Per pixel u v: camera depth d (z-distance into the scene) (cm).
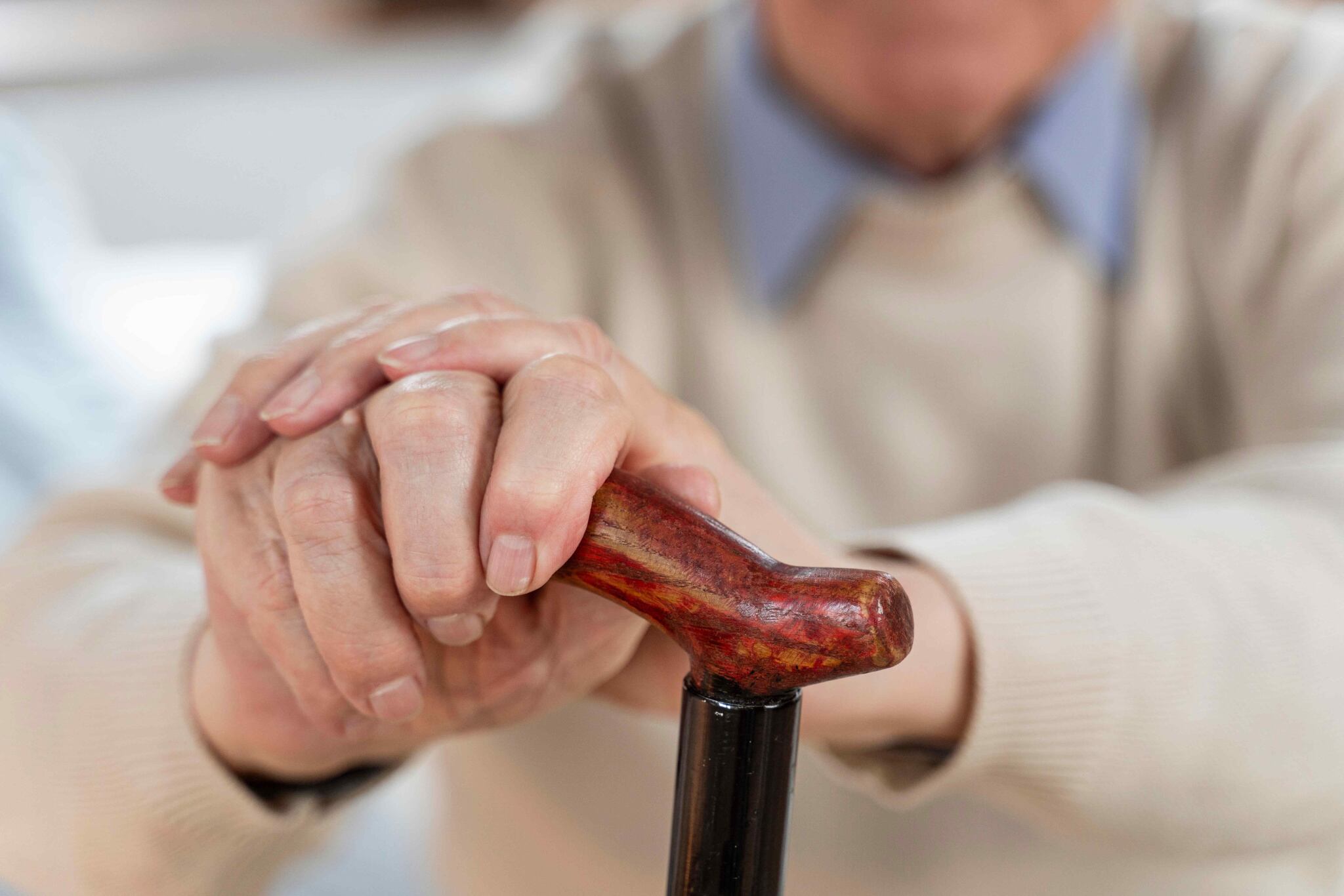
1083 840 59
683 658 51
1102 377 82
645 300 82
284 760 53
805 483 83
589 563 42
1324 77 76
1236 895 74
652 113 85
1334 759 58
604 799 78
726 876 41
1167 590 57
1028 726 55
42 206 131
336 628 46
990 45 70
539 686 49
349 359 48
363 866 97
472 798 82
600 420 44
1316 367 70
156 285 154
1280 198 76
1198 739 56
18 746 57
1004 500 82
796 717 41
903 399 81
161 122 214
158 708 54
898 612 40
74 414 114
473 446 45
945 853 75
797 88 80
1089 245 79
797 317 82
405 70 226
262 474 48
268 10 221
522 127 82
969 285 79
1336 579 59
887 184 78
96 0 211
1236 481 64
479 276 77
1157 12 88
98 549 61
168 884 56
